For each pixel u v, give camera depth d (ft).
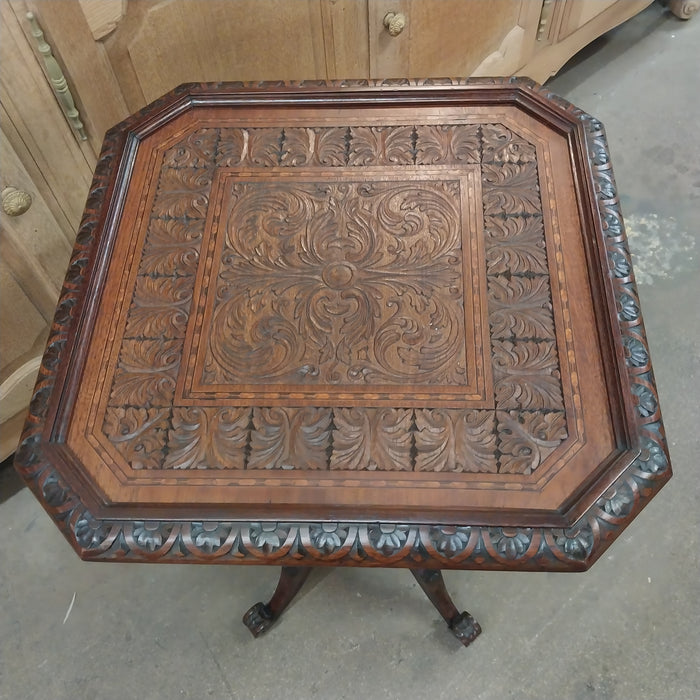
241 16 4.29
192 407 2.92
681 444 4.98
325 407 2.89
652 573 4.45
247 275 3.29
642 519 4.65
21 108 3.64
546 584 4.45
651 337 5.49
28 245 4.14
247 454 2.79
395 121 3.80
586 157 3.49
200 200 3.54
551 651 4.22
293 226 3.44
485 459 2.75
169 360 3.05
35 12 3.38
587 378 2.92
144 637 4.38
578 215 3.39
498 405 2.87
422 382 2.94
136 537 2.57
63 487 2.70
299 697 4.15
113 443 2.84
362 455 2.77
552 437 2.79
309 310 3.17
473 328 3.08
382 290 3.22
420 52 5.41
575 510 2.58
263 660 4.28
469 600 4.41
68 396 2.93
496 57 6.05
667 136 6.66
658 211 6.19
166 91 4.37
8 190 3.80
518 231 3.35
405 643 4.30
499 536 2.53
